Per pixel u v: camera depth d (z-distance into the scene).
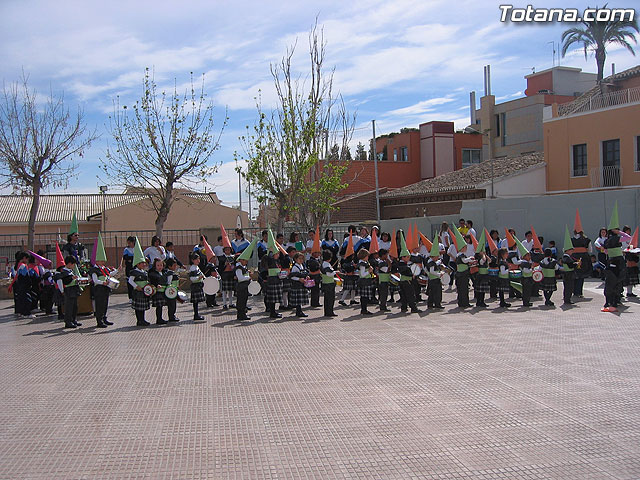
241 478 4.60
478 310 12.76
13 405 6.57
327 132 20.62
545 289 13.00
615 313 11.78
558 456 4.92
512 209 22.83
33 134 19.31
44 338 10.69
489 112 44.50
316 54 20.44
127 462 4.95
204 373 7.83
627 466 4.71
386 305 13.75
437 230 25.64
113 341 10.24
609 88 30.73
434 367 7.82
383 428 5.62
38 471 4.80
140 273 11.84
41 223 34.06
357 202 37.53
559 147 29.23
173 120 19.17
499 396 6.53
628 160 26.36
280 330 10.95
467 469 4.69
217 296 16.34
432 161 44.22
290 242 14.69
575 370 7.53
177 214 33.16
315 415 6.04
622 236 14.29
